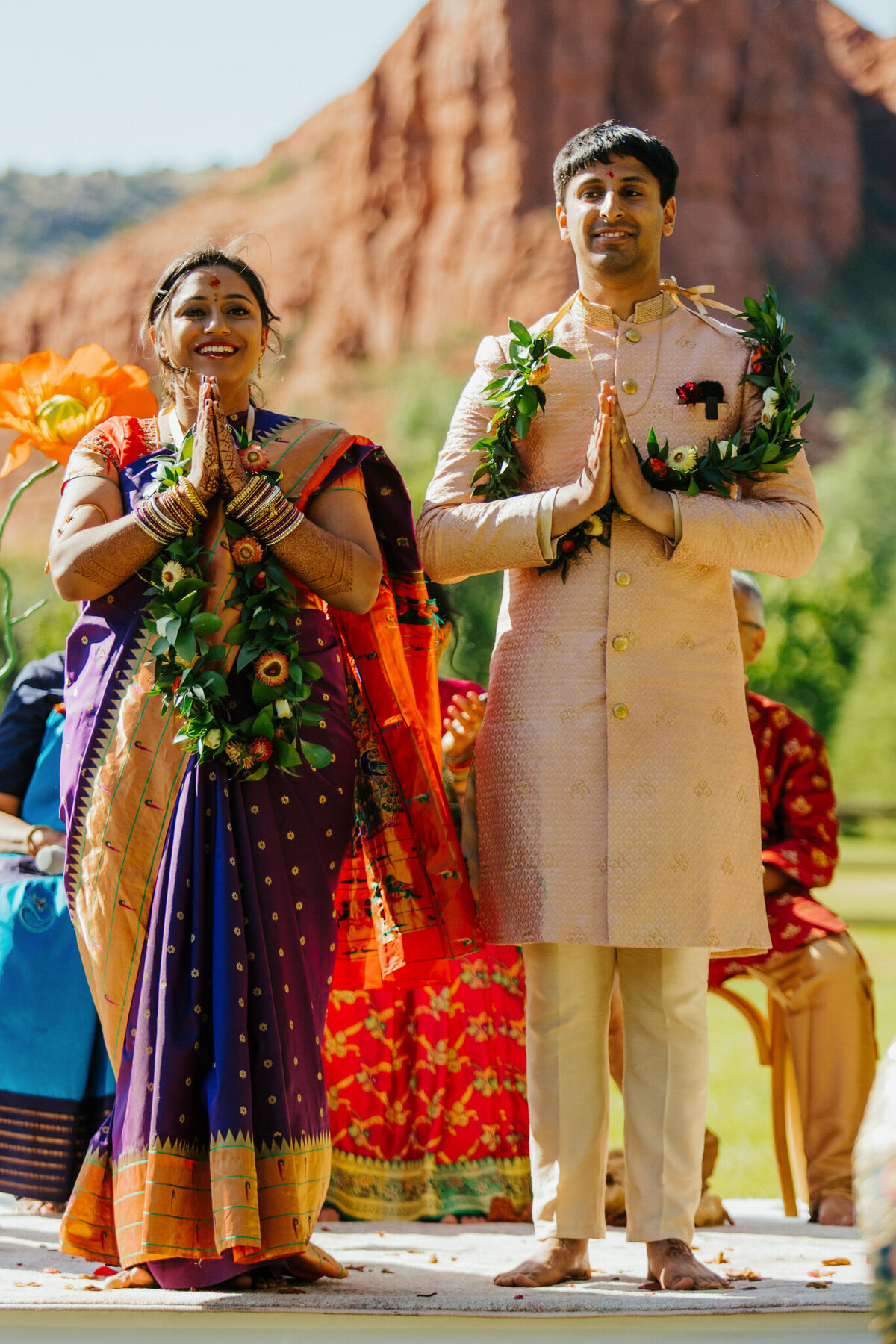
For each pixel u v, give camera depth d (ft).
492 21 315.37
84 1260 12.85
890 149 392.88
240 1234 10.66
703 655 12.86
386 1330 10.62
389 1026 16.93
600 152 13.34
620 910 12.25
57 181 500.33
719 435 13.15
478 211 309.01
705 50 335.26
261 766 11.90
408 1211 16.65
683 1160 12.37
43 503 277.85
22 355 376.07
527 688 12.94
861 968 17.63
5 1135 15.56
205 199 378.12
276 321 13.98
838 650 199.82
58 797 16.72
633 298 13.52
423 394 261.03
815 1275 12.67
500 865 12.92
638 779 12.48
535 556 12.71
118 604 12.53
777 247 345.72
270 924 11.71
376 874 13.33
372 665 13.41
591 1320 10.69
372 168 326.65
